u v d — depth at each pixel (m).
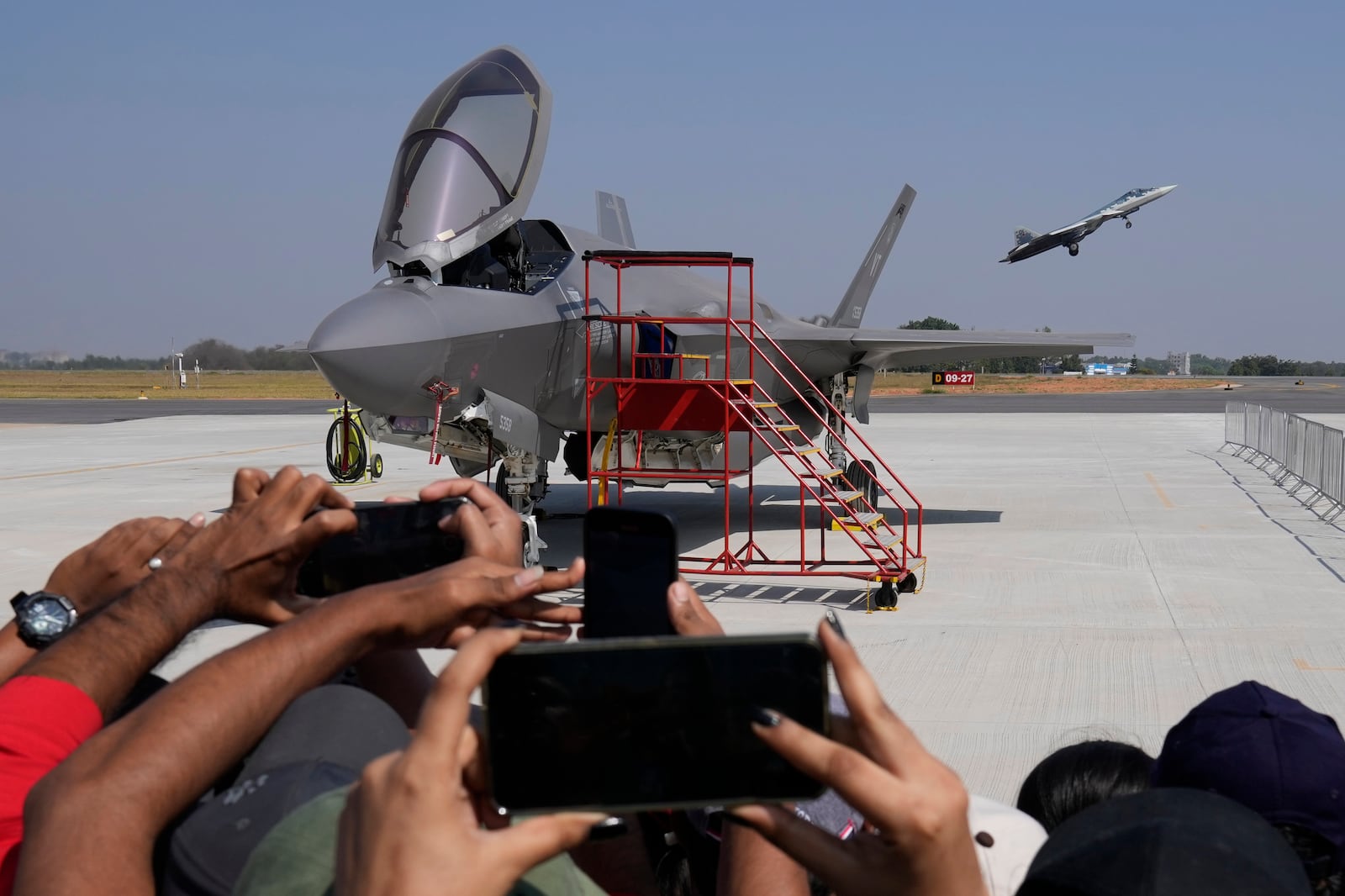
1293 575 12.54
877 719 1.17
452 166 12.13
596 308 14.30
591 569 2.10
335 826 1.38
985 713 7.71
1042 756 6.84
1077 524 16.91
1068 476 24.16
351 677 2.37
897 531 16.52
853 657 1.19
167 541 2.29
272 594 1.89
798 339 17.97
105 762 1.48
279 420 49.41
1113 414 50.78
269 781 1.59
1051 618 10.63
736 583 12.80
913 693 8.23
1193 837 1.31
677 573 2.04
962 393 91.12
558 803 1.17
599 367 14.55
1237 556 13.87
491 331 12.33
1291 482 22.30
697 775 1.19
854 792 1.13
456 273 12.98
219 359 132.38
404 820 1.06
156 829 1.45
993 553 14.43
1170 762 2.32
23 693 1.81
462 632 1.66
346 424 24.39
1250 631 9.93
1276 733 2.21
